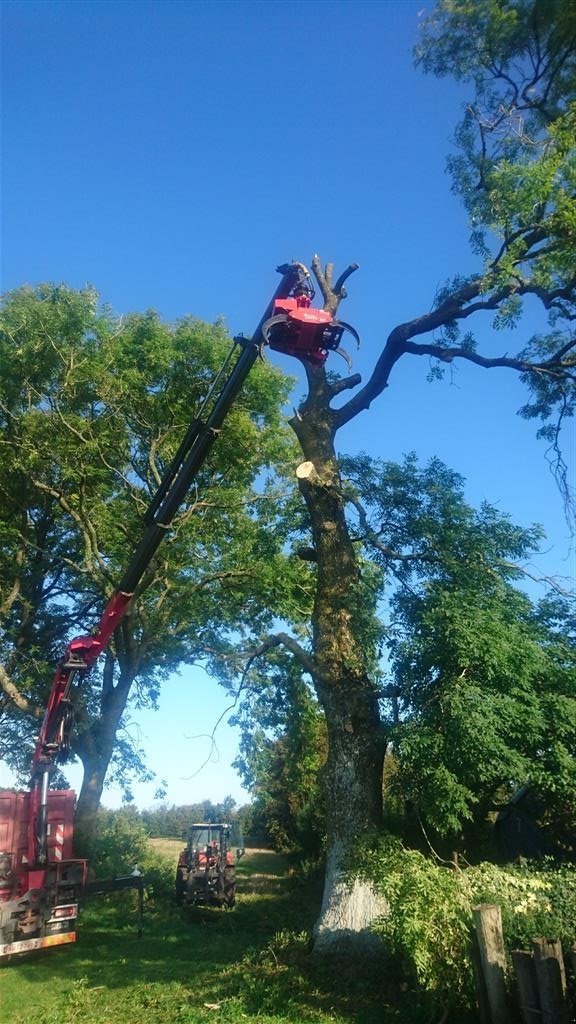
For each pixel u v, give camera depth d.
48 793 14.17
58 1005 9.45
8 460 20.12
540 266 10.92
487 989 6.32
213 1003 8.70
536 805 10.47
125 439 20.81
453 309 12.22
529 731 8.53
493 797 10.60
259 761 19.70
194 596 21.17
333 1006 8.23
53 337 18.80
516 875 7.71
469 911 6.87
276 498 20.97
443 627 8.94
